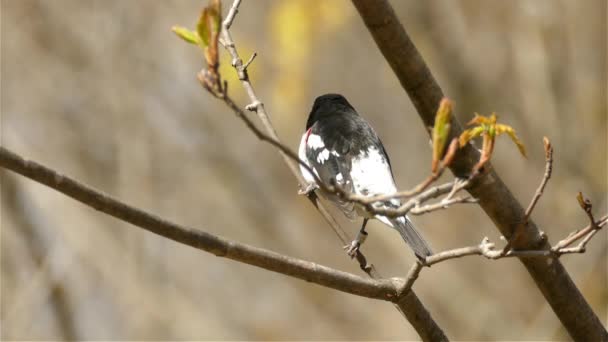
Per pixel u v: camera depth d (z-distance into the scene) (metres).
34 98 14.20
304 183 5.80
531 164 14.72
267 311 15.53
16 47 14.20
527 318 14.80
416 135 15.95
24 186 13.34
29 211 13.73
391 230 14.98
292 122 13.70
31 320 13.34
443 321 14.98
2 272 13.42
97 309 13.92
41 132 14.16
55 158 14.09
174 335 14.20
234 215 15.20
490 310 14.84
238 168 15.30
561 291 4.65
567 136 14.52
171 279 14.56
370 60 15.25
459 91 15.04
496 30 14.95
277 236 15.31
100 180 14.29
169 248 14.66
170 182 14.84
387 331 15.48
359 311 15.75
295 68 12.66
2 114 13.98
